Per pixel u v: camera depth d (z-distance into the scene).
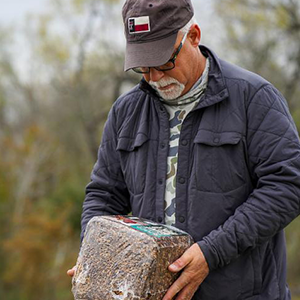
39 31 32.19
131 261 2.98
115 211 3.94
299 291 19.86
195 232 3.35
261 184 3.26
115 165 3.91
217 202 3.33
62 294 21.81
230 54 21.80
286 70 20.47
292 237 20.31
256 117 3.31
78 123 32.16
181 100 3.51
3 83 35.88
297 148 3.24
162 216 3.49
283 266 3.59
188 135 3.45
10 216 23.09
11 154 25.12
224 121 3.36
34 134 25.89
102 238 3.20
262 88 3.38
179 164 3.44
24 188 24.45
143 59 3.22
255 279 3.37
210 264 3.12
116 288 2.99
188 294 3.13
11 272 21.73
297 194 3.16
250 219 3.16
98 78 30.58
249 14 21.23
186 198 3.41
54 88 32.53
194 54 3.39
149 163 3.58
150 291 2.94
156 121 3.63
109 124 3.96
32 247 21.69
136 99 3.79
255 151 3.30
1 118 35.59
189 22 3.33
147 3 3.25
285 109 3.39
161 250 2.96
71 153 31.84
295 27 20.23
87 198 3.98
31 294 21.78
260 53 20.78
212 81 3.44
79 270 3.25
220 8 21.58
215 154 3.33
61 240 22.52
